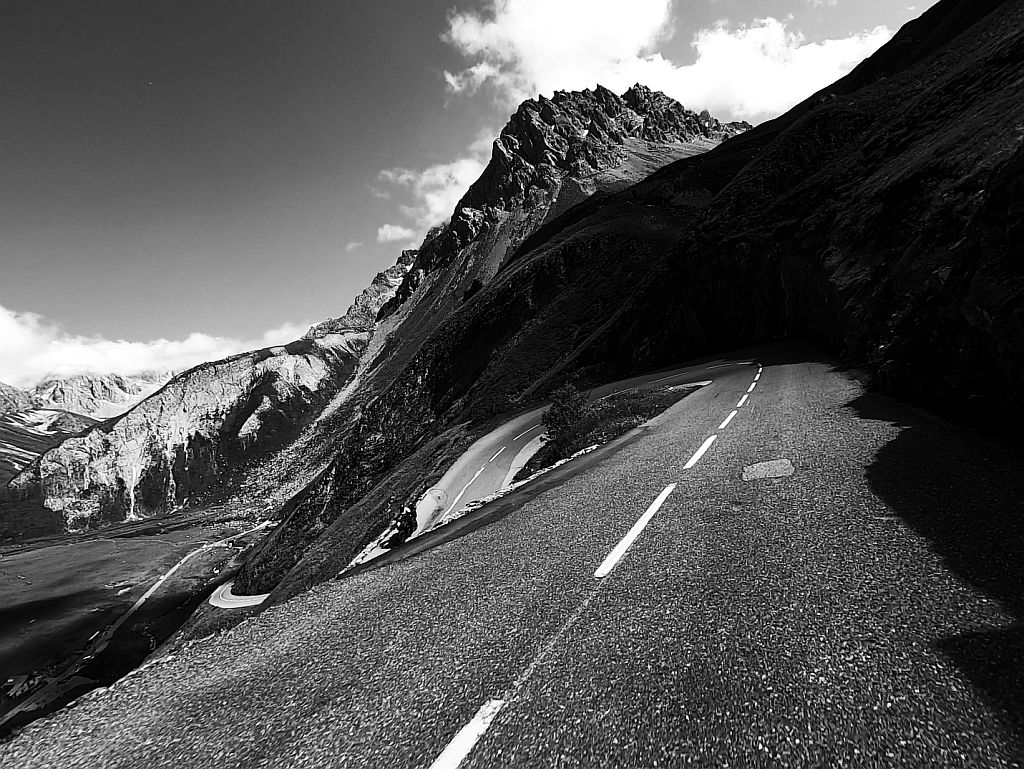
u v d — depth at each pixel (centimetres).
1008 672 321
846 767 275
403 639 502
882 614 405
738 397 1817
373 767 324
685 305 4684
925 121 2778
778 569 512
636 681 369
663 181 12112
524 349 7512
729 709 327
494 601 557
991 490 614
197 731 396
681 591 499
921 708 306
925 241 1608
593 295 7875
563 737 324
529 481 1441
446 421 7700
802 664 360
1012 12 4597
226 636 604
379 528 3716
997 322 869
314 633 563
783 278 3325
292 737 369
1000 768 263
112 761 371
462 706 372
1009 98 1894
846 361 1984
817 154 4994
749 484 822
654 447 1292
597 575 575
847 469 796
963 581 434
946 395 1045
